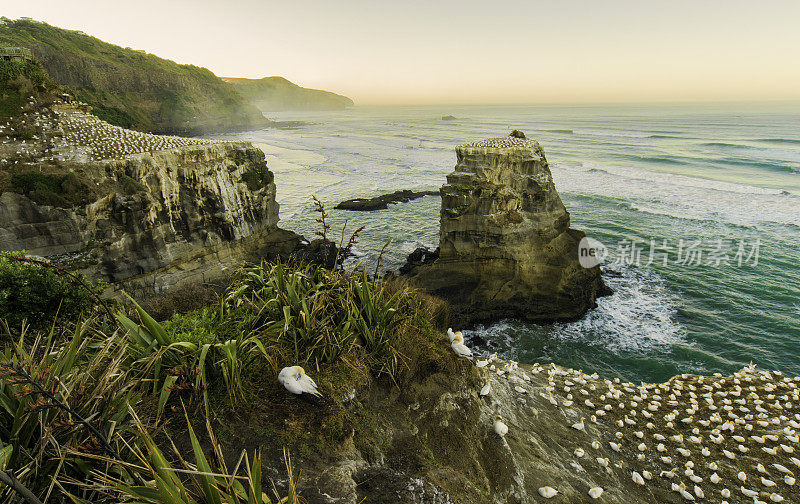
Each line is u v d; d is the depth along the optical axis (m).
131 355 5.07
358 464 5.27
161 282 23.33
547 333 22.89
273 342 6.20
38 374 3.81
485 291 24.59
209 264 26.11
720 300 25.25
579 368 20.03
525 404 9.87
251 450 4.82
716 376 13.98
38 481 3.50
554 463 7.97
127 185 21.58
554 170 63.97
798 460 9.12
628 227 38.19
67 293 7.18
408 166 73.31
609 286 27.56
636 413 10.96
